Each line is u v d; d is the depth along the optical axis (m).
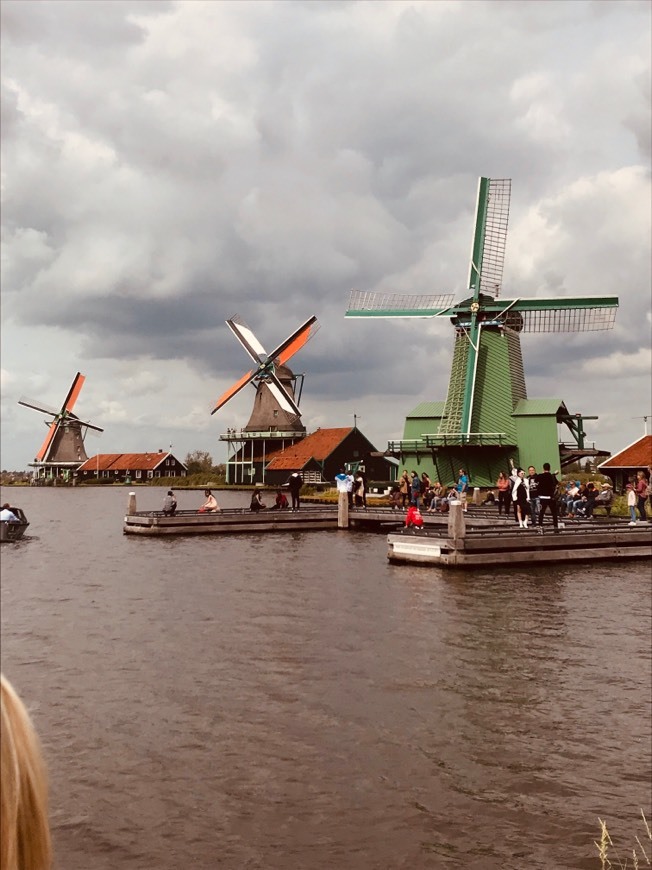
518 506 30.25
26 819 1.28
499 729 11.13
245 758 10.27
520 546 27.42
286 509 45.66
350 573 25.66
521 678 13.45
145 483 133.00
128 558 31.12
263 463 100.50
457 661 14.51
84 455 144.12
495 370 62.31
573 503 38.78
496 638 16.20
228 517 41.56
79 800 9.12
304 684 13.27
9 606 20.95
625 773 9.71
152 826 8.55
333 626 17.56
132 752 10.48
